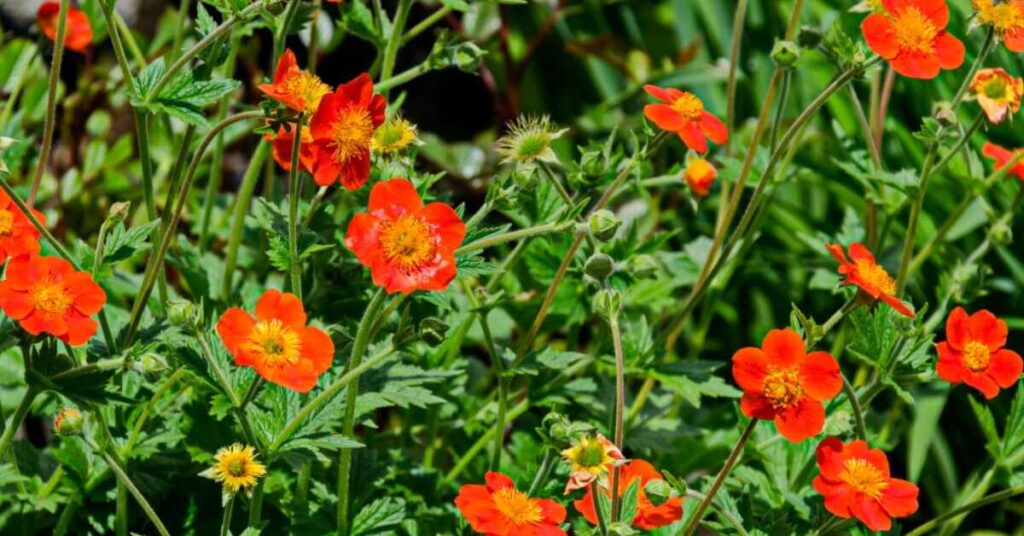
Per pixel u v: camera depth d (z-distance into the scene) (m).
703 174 1.29
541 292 1.35
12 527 1.25
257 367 1.11
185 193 1.17
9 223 1.13
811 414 1.12
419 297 1.18
